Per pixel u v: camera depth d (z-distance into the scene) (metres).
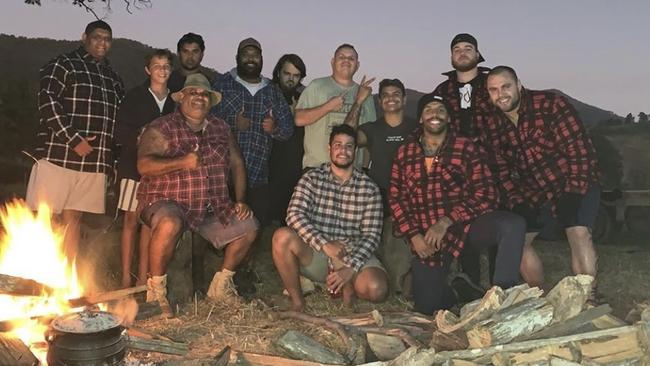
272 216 6.28
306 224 4.97
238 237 5.07
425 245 4.92
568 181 4.80
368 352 4.04
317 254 5.14
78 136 5.21
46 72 5.23
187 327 4.45
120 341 3.32
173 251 4.76
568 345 3.53
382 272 5.12
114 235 6.48
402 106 5.64
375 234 5.14
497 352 3.55
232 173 5.34
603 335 3.56
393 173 5.20
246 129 5.73
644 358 3.43
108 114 5.44
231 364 3.75
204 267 6.27
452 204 4.96
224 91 5.77
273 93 5.89
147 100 5.29
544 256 7.39
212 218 5.14
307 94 6.00
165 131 4.91
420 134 5.14
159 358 3.83
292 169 6.22
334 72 6.02
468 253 5.36
